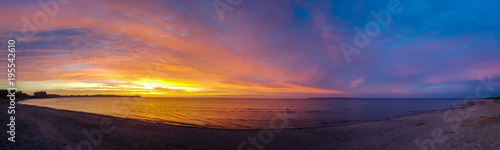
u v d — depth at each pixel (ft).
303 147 36.29
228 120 84.99
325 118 94.53
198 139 41.45
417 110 145.38
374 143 34.91
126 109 143.43
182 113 116.88
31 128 32.83
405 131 41.68
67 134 34.14
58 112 67.00
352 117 97.09
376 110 149.38
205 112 128.26
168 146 35.17
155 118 84.07
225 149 35.45
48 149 24.47
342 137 43.16
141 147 33.04
